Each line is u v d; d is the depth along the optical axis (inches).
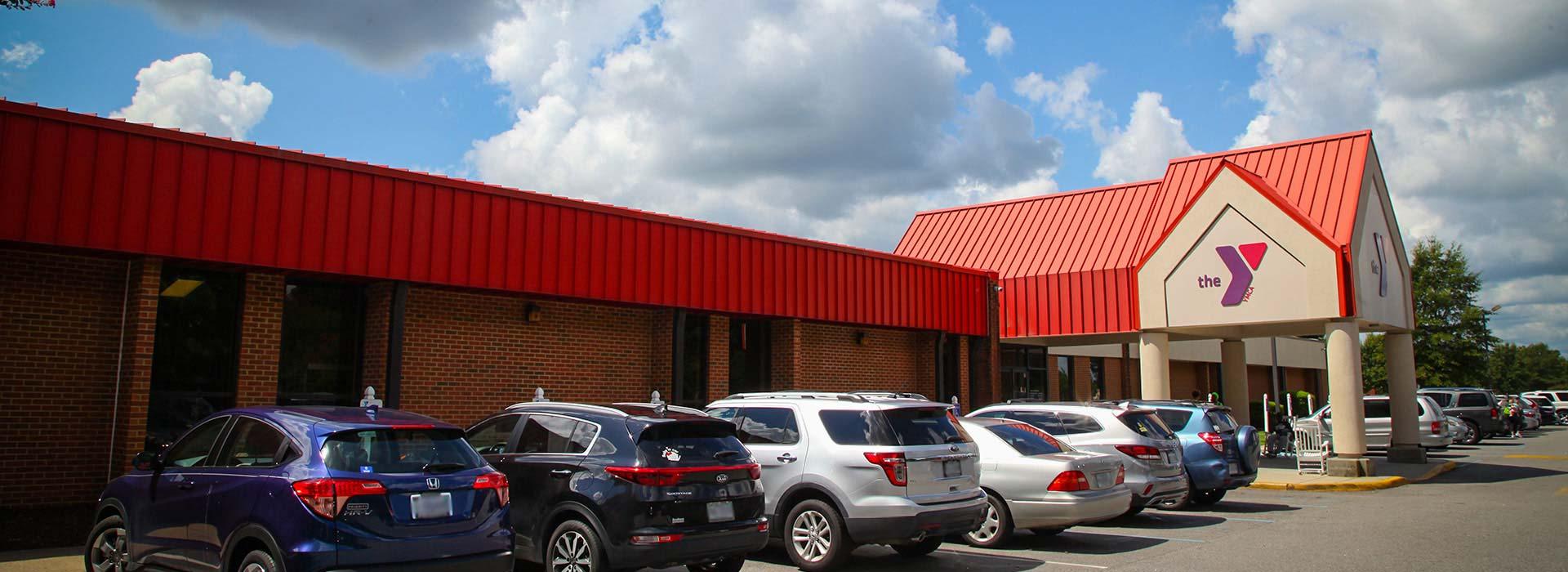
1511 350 4200.3
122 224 435.2
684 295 673.0
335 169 508.7
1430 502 635.5
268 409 295.3
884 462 362.9
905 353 924.6
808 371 817.5
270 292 501.4
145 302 449.1
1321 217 837.8
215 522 275.7
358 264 510.3
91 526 416.8
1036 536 480.1
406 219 532.7
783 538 382.6
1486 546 438.3
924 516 362.0
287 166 491.2
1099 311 950.4
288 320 528.1
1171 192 994.1
